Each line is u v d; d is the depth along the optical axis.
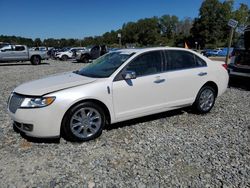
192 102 6.26
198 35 100.44
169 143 4.82
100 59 6.05
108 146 4.67
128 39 119.75
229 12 95.94
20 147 4.60
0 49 22.42
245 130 5.56
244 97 8.59
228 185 3.58
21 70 17.94
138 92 5.29
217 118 6.30
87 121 4.82
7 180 3.65
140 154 4.39
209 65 6.55
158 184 3.59
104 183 3.60
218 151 4.54
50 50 36.12
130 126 5.61
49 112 4.46
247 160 4.25
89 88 4.78
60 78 5.32
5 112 6.64
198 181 3.67
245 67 10.01
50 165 4.03
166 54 5.83
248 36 10.20
